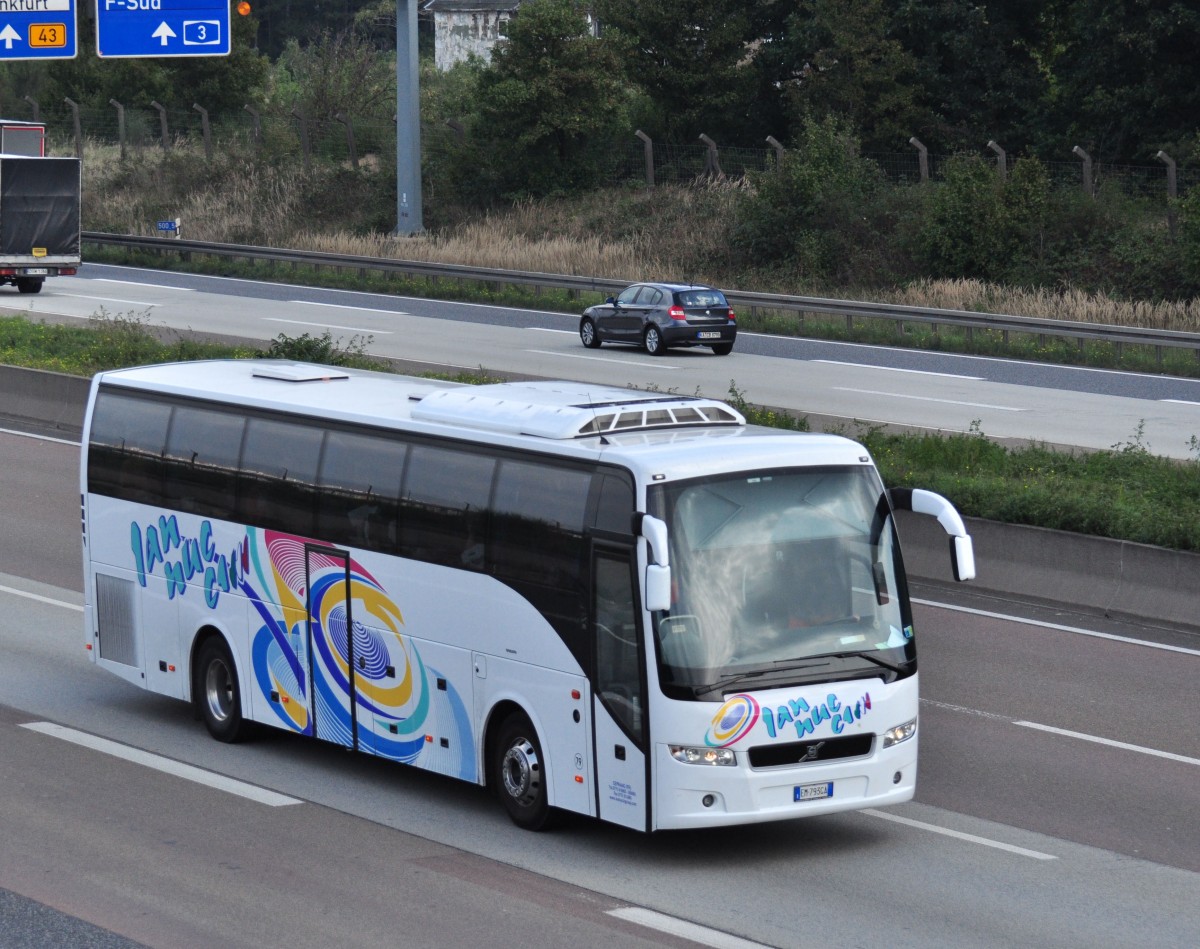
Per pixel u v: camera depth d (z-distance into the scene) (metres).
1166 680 17.67
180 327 47.16
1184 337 42.34
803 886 11.29
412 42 65.75
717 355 45.38
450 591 13.17
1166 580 20.36
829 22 69.75
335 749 15.33
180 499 15.91
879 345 48.28
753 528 11.88
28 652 18.80
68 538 25.19
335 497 14.25
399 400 14.99
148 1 40.44
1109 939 10.24
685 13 74.75
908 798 12.11
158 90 91.25
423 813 13.12
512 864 11.73
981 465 26.59
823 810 11.70
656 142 77.00
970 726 15.88
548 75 72.50
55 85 91.81
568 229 69.12
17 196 55.69
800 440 12.45
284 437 14.85
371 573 13.91
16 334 41.69
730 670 11.48
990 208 58.00
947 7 69.88
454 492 13.20
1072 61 69.06
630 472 11.80
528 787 12.61
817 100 70.62
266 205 76.25
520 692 12.59
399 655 13.69
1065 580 21.31
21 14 40.41
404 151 66.12
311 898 10.80
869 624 12.05
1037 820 13.02
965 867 11.79
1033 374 41.88
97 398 17.06
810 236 62.00
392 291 59.41
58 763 14.39
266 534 14.92
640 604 11.55
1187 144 62.12
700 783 11.36
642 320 45.06
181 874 11.29
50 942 9.83
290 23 133.50
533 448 12.62
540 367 41.31
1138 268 54.88
